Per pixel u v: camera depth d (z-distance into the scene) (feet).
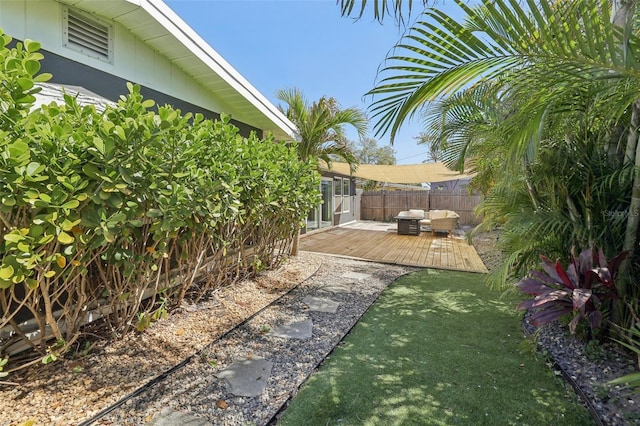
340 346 9.33
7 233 5.85
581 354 8.59
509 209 11.96
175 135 8.19
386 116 6.27
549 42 4.56
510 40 4.79
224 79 16.07
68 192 6.18
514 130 7.13
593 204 9.21
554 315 7.64
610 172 8.96
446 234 35.47
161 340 8.82
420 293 14.61
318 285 15.53
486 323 11.14
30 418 5.71
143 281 8.90
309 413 6.34
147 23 12.39
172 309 10.77
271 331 10.12
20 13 9.60
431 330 10.54
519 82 5.54
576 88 5.96
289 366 8.09
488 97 7.66
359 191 54.95
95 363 7.47
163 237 8.64
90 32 11.49
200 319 10.43
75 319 7.54
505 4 4.52
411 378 7.66
